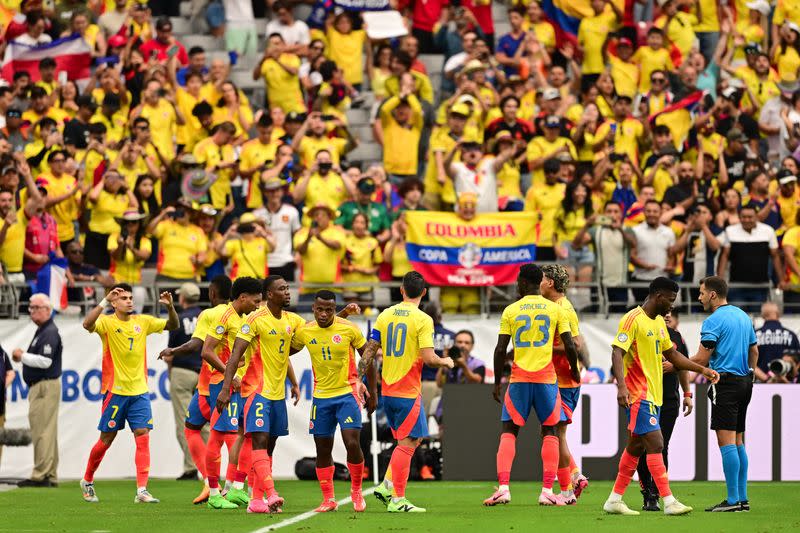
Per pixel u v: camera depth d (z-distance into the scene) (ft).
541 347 141.38
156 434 211.41
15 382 210.18
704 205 234.99
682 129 259.80
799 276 231.30
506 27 304.09
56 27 277.23
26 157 239.09
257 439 134.92
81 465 210.18
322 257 220.64
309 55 275.39
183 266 219.00
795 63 283.18
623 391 130.31
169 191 241.35
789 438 188.14
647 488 140.26
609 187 241.35
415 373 136.05
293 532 112.98
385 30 277.23
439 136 252.01
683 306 229.04
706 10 292.81
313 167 238.68
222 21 298.35
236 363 133.08
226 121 254.27
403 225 227.81
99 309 153.48
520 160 247.50
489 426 188.14
